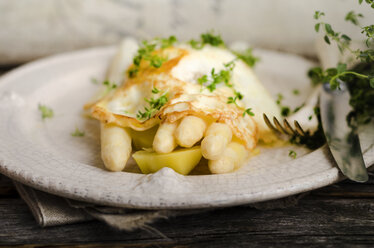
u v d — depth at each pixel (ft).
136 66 1.45
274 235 1.17
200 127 1.23
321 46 1.68
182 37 2.10
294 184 1.15
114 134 1.27
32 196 1.25
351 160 1.23
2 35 2.01
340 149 1.27
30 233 1.19
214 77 1.36
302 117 1.44
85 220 1.21
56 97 1.67
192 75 1.38
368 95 1.45
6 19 1.99
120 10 2.05
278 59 1.85
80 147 1.40
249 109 1.32
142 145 1.31
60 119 1.54
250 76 1.49
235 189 1.14
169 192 1.13
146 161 1.24
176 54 1.43
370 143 1.30
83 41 2.10
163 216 1.19
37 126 1.49
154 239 1.17
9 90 1.61
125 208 1.19
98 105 1.35
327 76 1.43
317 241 1.16
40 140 1.42
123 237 1.18
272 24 2.01
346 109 1.42
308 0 1.91
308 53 2.02
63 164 1.23
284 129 1.37
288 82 1.76
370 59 1.33
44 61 1.79
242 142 1.28
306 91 1.70
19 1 1.97
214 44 1.56
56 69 1.77
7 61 2.09
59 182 1.16
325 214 1.22
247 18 2.02
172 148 1.22
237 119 1.29
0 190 1.32
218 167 1.22
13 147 1.30
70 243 1.17
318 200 1.26
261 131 1.38
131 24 2.08
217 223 1.20
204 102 1.28
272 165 1.30
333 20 1.84
